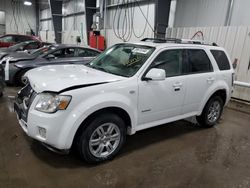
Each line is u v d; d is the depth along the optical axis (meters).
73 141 2.83
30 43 9.98
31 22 22.09
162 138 3.99
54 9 17.03
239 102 6.95
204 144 3.86
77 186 2.57
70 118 2.60
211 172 3.04
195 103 3.99
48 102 2.62
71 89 2.65
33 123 2.66
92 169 2.90
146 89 3.18
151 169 3.00
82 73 3.22
